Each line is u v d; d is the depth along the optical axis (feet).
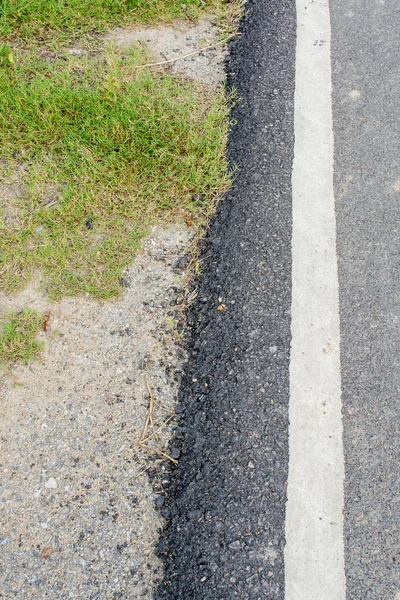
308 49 11.75
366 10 12.55
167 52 11.66
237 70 11.32
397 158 10.08
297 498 6.82
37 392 7.72
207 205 9.42
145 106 10.46
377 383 7.68
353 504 6.79
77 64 11.27
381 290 8.54
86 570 6.48
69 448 7.29
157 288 8.64
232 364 7.81
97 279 8.68
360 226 9.21
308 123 10.53
